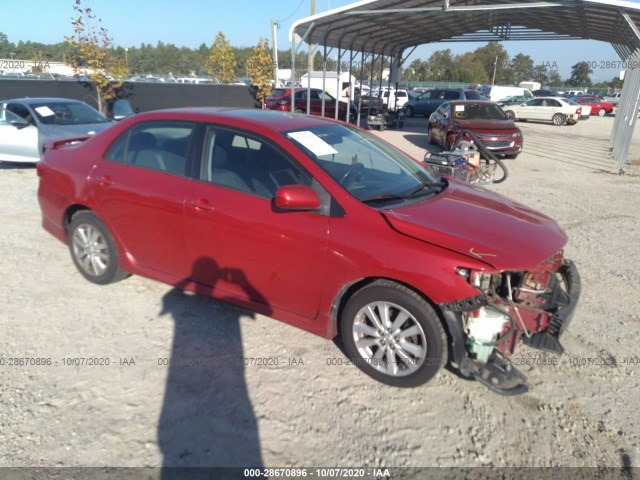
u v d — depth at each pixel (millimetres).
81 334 3719
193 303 4234
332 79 30812
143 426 2801
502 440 2783
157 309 4121
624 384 3305
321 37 16141
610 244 6246
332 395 3111
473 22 15703
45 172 4664
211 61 27172
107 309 4102
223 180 3615
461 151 7156
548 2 10539
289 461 2596
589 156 14867
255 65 24359
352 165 3611
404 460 2625
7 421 2795
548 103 27656
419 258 2912
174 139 3910
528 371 3436
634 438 2818
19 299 4242
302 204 3129
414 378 3082
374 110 22844
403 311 3039
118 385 3141
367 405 3031
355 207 3172
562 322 2994
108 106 17031
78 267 4586
